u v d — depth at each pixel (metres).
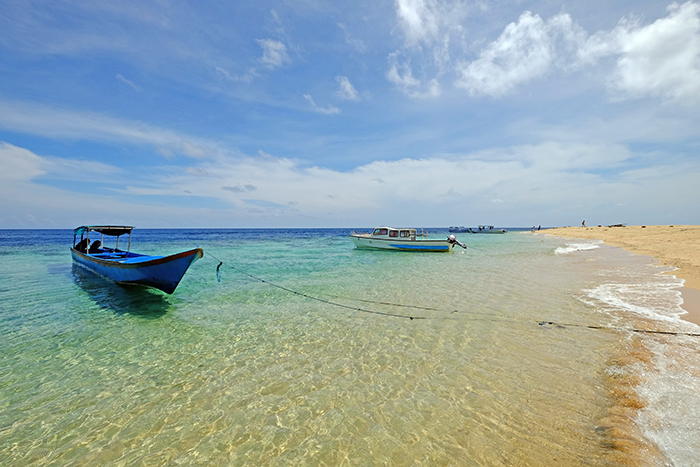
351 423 4.19
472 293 11.46
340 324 8.23
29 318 8.77
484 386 5.01
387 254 26.39
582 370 5.43
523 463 3.38
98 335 7.52
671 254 21.45
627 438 3.64
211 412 4.51
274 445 3.82
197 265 19.61
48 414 4.50
